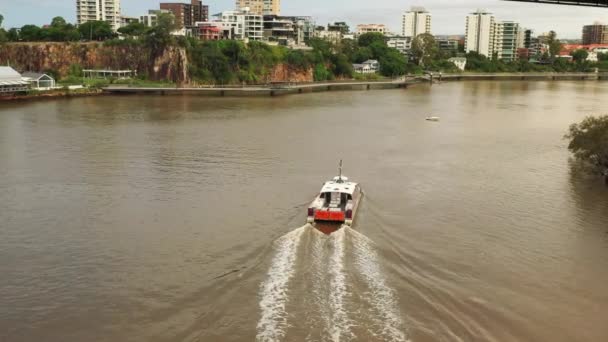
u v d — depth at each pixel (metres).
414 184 51.03
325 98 144.38
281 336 22.14
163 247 33.94
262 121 94.81
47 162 58.03
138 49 170.25
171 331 23.88
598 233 38.44
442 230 37.91
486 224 39.69
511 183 52.19
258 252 32.34
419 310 24.92
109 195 45.69
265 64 186.75
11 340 23.72
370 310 24.30
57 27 183.38
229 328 23.03
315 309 24.11
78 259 32.28
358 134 81.81
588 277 31.00
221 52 176.62
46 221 39.16
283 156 62.94
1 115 96.00
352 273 27.92
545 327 25.17
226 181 50.59
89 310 26.09
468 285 28.78
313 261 29.45
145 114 102.06
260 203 43.50
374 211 41.66
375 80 199.12
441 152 68.25
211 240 35.03
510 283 29.56
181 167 56.25
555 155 66.94
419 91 175.50
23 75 135.50
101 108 110.50
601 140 54.50
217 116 100.94
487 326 24.53
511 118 106.25
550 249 35.16
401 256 31.84
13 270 30.75
